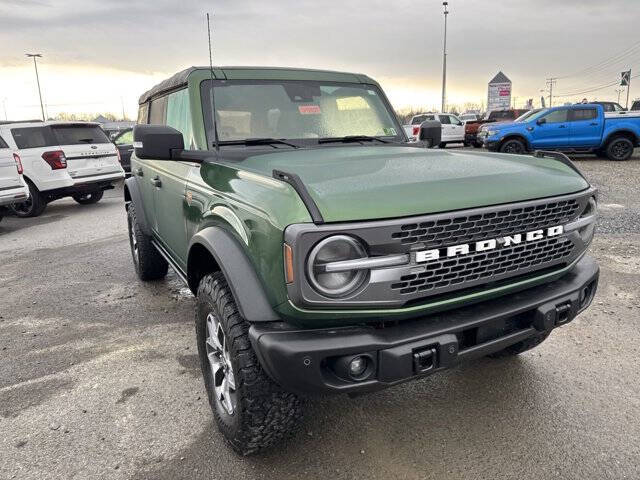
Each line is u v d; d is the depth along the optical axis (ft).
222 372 8.83
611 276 16.83
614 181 37.01
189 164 10.64
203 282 8.63
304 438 9.00
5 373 11.83
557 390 10.28
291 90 11.69
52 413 10.03
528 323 8.13
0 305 16.61
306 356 6.49
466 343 7.59
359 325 6.90
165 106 13.25
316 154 9.77
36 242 26.61
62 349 13.03
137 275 19.08
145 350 12.76
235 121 10.78
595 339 12.45
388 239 6.56
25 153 33.60
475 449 8.59
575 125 52.01
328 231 6.30
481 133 57.47
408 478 7.97
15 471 8.36
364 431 9.16
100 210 36.96
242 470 8.24
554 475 7.92
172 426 9.47
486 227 7.28
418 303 7.07
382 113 12.84
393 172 8.00
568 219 8.41
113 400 10.44
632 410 9.52
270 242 6.70
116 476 8.20
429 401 10.04
